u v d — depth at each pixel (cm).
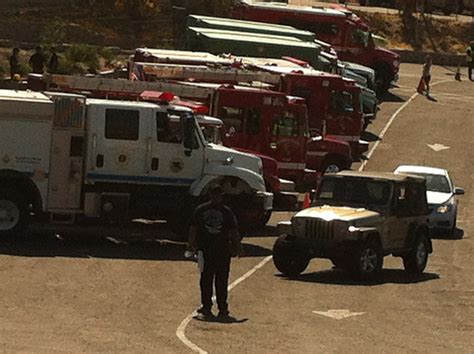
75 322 4784
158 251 7038
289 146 9281
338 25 15425
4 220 6900
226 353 4309
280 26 14150
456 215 9219
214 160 7300
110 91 8488
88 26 15812
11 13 15338
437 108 15425
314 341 4669
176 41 16188
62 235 7388
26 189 6938
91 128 7025
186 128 7200
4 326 4591
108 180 7075
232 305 5462
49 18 15588
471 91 17250
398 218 6762
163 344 4419
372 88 14175
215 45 12281
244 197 7388
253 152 9144
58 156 6969
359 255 6438
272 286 6141
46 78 8375
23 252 6581
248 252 7331
